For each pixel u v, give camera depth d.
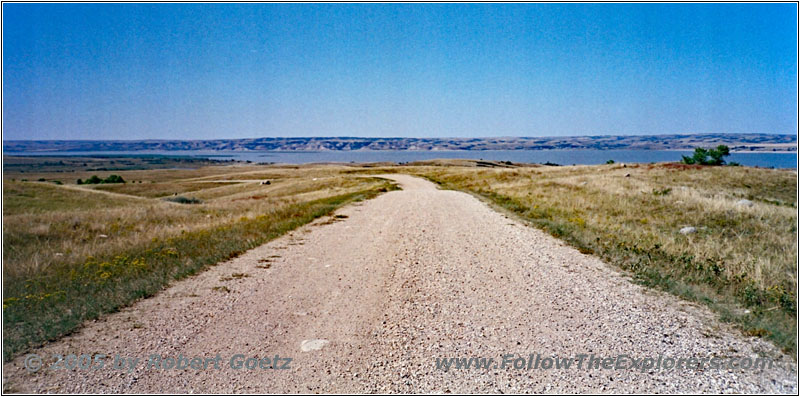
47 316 6.04
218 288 7.59
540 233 13.20
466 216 17.66
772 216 16.53
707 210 18.00
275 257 10.10
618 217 17.22
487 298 7.02
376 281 8.09
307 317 6.25
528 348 5.17
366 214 18.73
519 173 52.09
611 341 5.32
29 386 4.38
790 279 7.69
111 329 5.77
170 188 68.81
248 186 64.50
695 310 6.30
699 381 4.41
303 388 4.40
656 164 48.69
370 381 4.51
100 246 11.56
